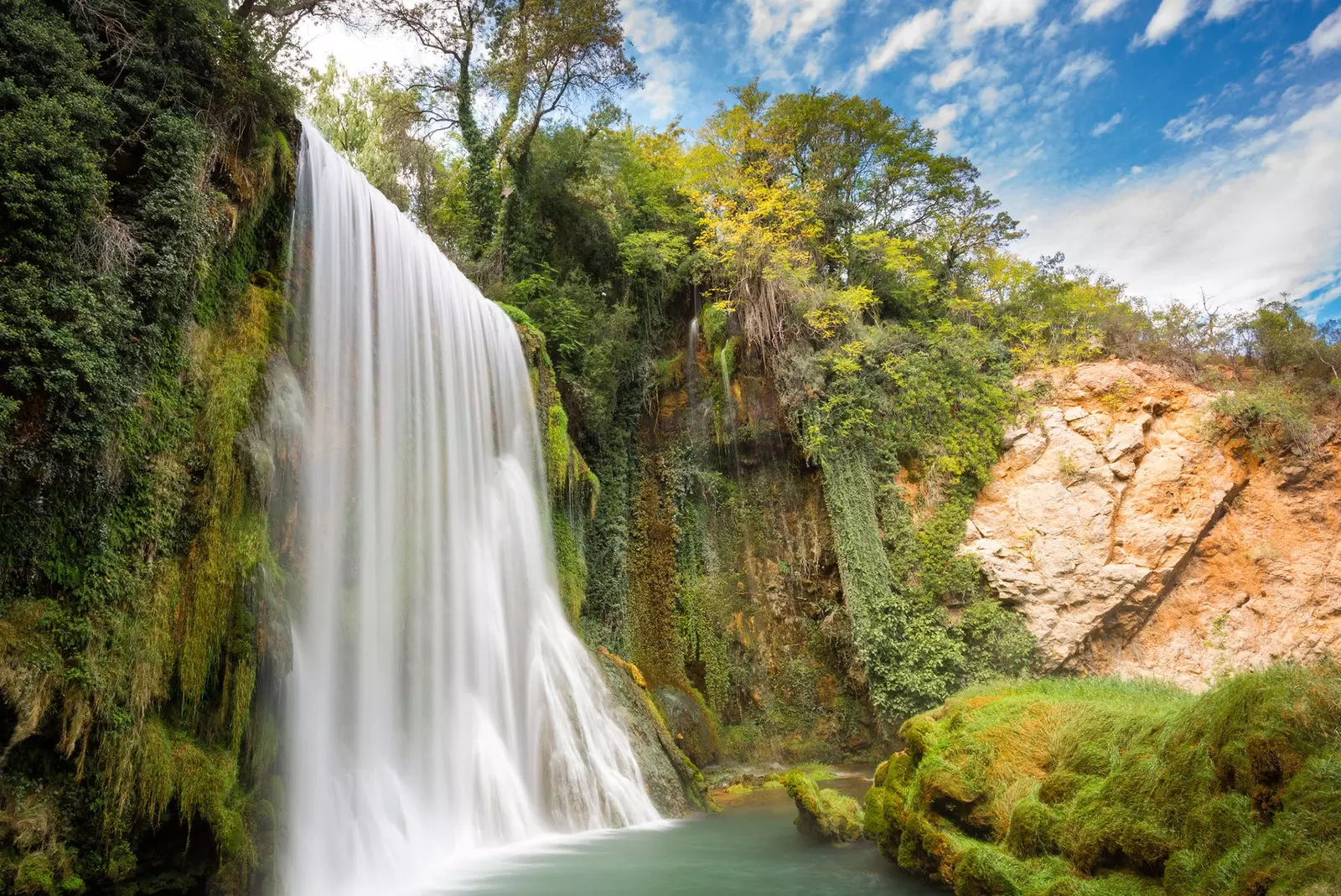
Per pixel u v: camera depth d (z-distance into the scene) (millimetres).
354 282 12867
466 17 24688
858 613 21750
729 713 22516
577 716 15422
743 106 28688
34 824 6672
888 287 27531
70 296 7398
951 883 8867
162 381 8562
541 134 25516
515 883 10070
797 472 24484
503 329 17969
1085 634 21047
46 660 6926
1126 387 24016
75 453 7352
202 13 9578
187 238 8750
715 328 24906
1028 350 25469
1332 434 23375
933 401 23859
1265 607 21953
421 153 27641
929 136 29828
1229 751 6613
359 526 12086
